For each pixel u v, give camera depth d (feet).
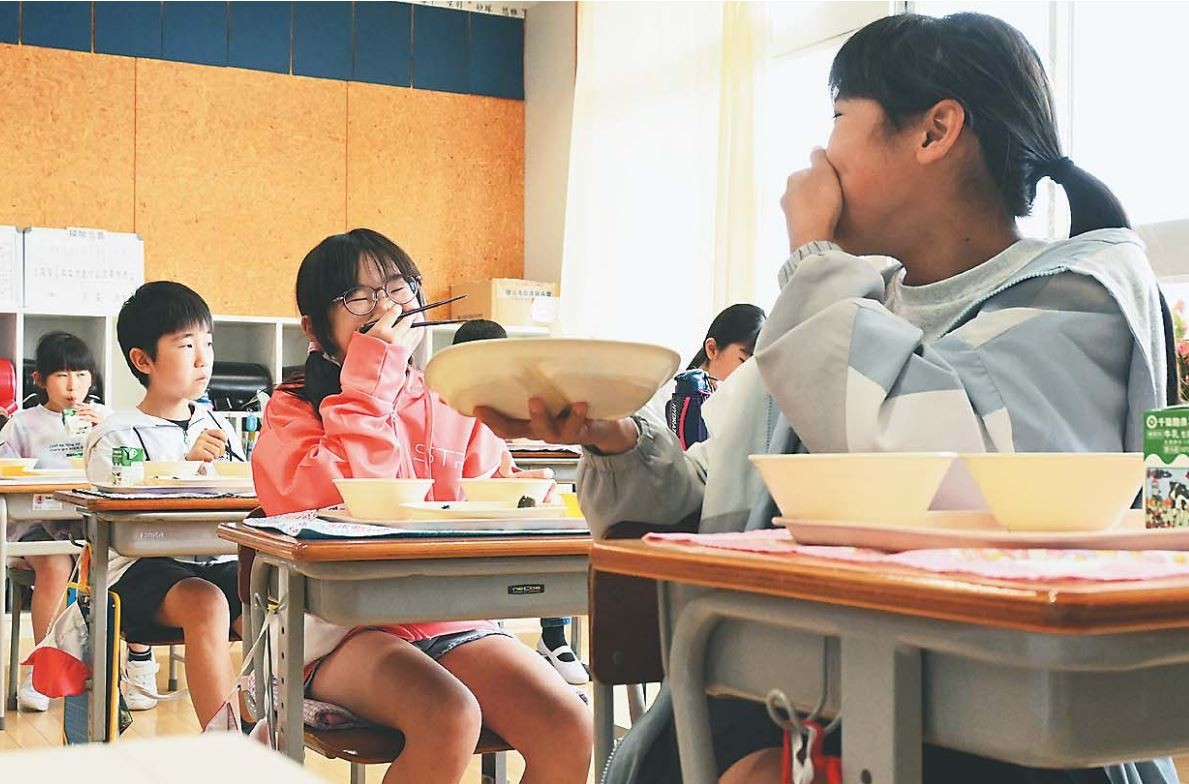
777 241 18.45
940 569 2.33
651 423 4.36
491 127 25.02
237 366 21.30
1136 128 13.28
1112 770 3.66
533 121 25.09
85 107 21.44
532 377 3.77
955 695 2.57
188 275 22.15
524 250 25.26
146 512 8.20
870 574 2.38
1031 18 14.62
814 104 18.93
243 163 22.63
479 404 3.89
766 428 4.33
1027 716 2.40
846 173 4.41
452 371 3.84
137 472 9.63
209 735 1.54
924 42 4.30
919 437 3.67
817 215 4.41
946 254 4.42
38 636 12.25
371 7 23.91
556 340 3.65
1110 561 2.43
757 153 18.26
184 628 8.40
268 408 7.42
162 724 11.73
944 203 4.37
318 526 5.19
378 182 23.93
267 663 5.47
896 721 2.59
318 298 7.27
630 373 3.77
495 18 25.11
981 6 15.44
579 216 21.98
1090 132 13.80
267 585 5.69
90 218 21.44
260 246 22.74
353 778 7.83
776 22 19.34
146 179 21.84
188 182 22.18
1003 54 4.29
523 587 5.21
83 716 8.61
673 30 20.24
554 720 5.85
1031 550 2.58
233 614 9.01
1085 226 4.35
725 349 12.57
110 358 20.12
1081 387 3.81
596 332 21.54
